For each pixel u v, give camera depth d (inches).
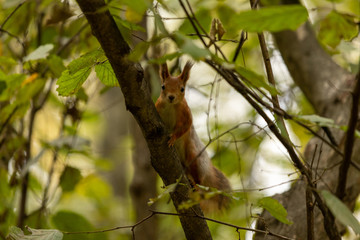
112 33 248.5
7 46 469.1
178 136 412.8
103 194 677.3
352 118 227.3
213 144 602.5
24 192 450.6
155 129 286.0
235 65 200.7
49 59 376.5
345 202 360.5
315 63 427.2
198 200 229.5
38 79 398.9
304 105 565.6
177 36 192.1
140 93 271.6
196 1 464.1
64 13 396.5
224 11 445.7
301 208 355.9
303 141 537.0
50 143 455.2
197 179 434.9
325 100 404.8
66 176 464.8
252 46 604.7
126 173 1022.4
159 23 209.0
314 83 418.0
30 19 455.2
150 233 488.4
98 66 293.1
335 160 361.4
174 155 298.2
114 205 813.2
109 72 299.0
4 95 399.5
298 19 194.7
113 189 997.8
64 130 510.3
